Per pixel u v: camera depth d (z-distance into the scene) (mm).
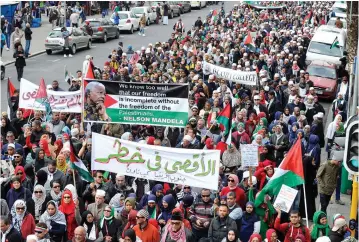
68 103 19688
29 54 42469
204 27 49219
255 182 14406
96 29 48688
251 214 13266
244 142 18266
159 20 63938
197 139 17719
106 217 13266
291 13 62062
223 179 15562
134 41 50750
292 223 12727
